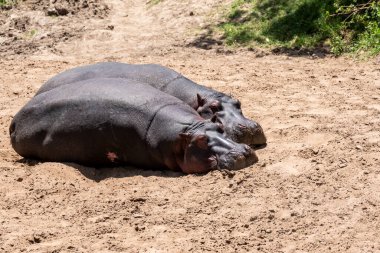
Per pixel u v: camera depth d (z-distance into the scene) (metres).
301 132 32.09
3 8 72.06
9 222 23.56
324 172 26.44
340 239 21.33
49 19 68.62
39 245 21.70
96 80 30.88
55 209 24.72
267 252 20.80
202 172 27.50
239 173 26.70
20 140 30.52
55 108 29.89
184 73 47.69
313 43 54.88
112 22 67.75
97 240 22.00
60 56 57.59
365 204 23.53
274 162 27.86
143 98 29.16
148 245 21.48
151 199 25.12
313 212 23.31
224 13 63.66
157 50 57.50
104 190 26.33
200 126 28.11
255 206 24.00
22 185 26.95
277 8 60.75
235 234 22.06
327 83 43.66
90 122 29.00
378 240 21.11
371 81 43.62
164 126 28.27
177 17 65.88
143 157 28.70
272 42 56.34
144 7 72.00
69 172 28.33
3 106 40.41
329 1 58.06
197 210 24.05
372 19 55.03
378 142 29.53
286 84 43.84
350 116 34.84
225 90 42.50
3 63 54.09
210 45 57.78
